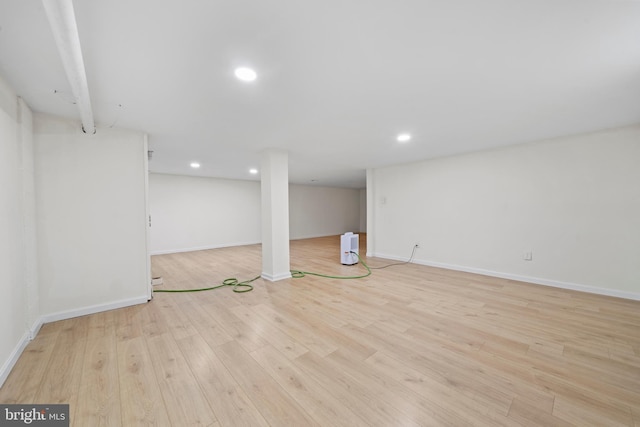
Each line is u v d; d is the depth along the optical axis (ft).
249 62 5.26
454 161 14.74
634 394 4.85
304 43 4.67
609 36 4.52
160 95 6.66
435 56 5.16
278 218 12.86
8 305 5.77
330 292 10.97
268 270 12.91
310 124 9.07
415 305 9.42
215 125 9.07
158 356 6.14
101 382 5.19
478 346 6.58
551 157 11.44
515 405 4.59
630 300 9.70
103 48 4.67
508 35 4.52
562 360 5.96
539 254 11.89
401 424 4.19
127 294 9.40
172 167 17.99
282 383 5.19
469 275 13.65
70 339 6.93
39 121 7.77
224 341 6.86
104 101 6.97
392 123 9.06
